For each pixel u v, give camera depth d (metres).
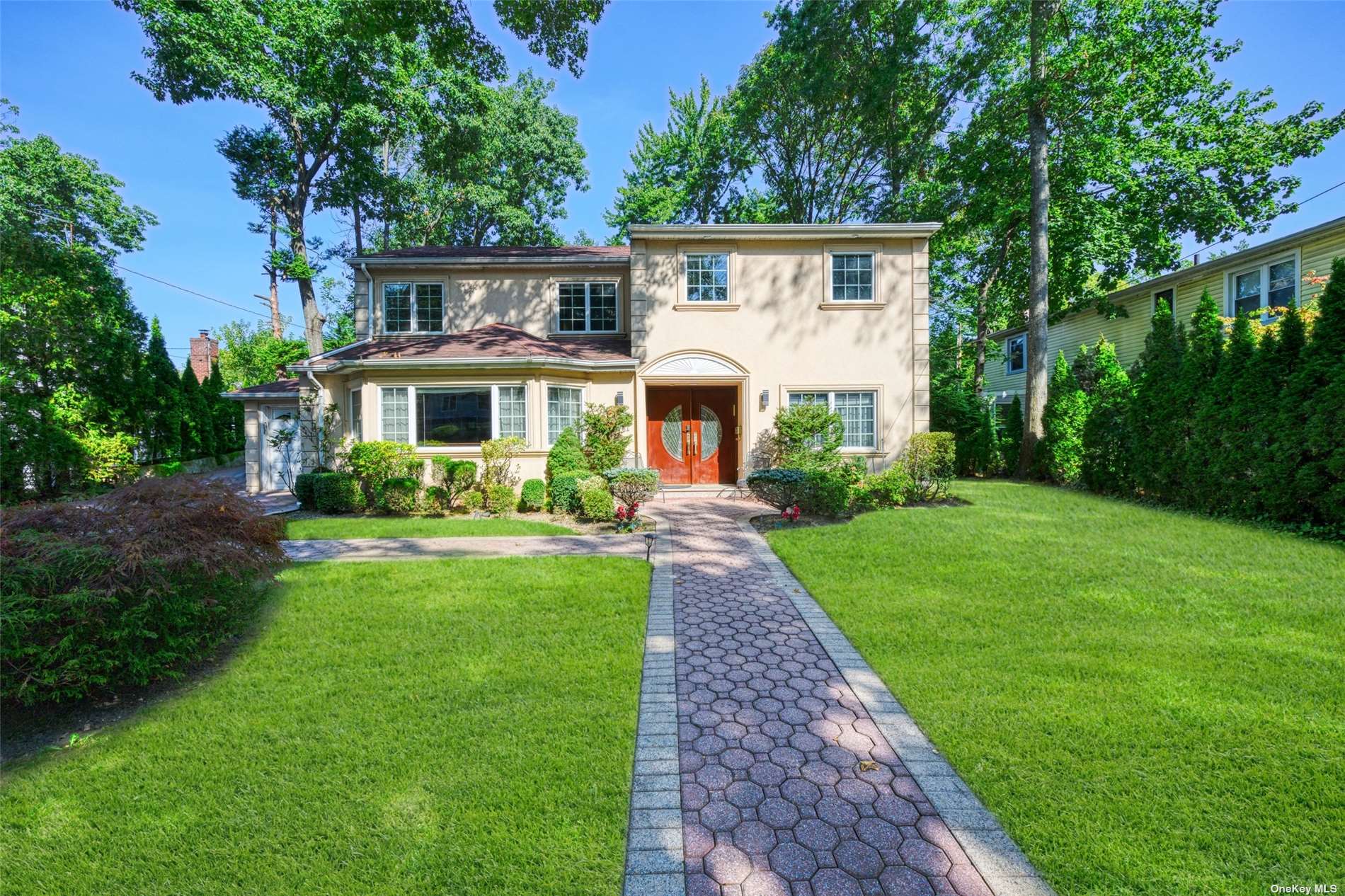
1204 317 9.78
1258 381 8.50
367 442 11.21
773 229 12.74
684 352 13.02
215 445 22.45
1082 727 3.28
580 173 27.64
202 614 4.17
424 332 14.13
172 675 3.96
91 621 3.56
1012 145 16.28
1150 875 2.24
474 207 26.17
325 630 4.96
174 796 2.81
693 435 14.05
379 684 3.98
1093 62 13.41
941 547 7.43
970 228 18.11
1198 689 3.69
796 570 6.78
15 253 14.46
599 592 5.95
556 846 2.45
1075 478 13.02
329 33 15.23
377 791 2.82
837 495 9.48
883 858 2.38
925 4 17.22
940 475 11.38
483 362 11.40
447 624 5.10
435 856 2.39
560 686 3.95
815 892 2.22
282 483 15.34
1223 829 2.47
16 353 13.05
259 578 4.97
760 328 13.12
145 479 4.87
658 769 3.04
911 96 19.12
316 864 2.36
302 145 17.66
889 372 13.17
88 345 14.36
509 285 14.27
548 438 12.17
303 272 18.05
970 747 3.14
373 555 7.72
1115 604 5.30
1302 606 5.11
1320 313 7.82
